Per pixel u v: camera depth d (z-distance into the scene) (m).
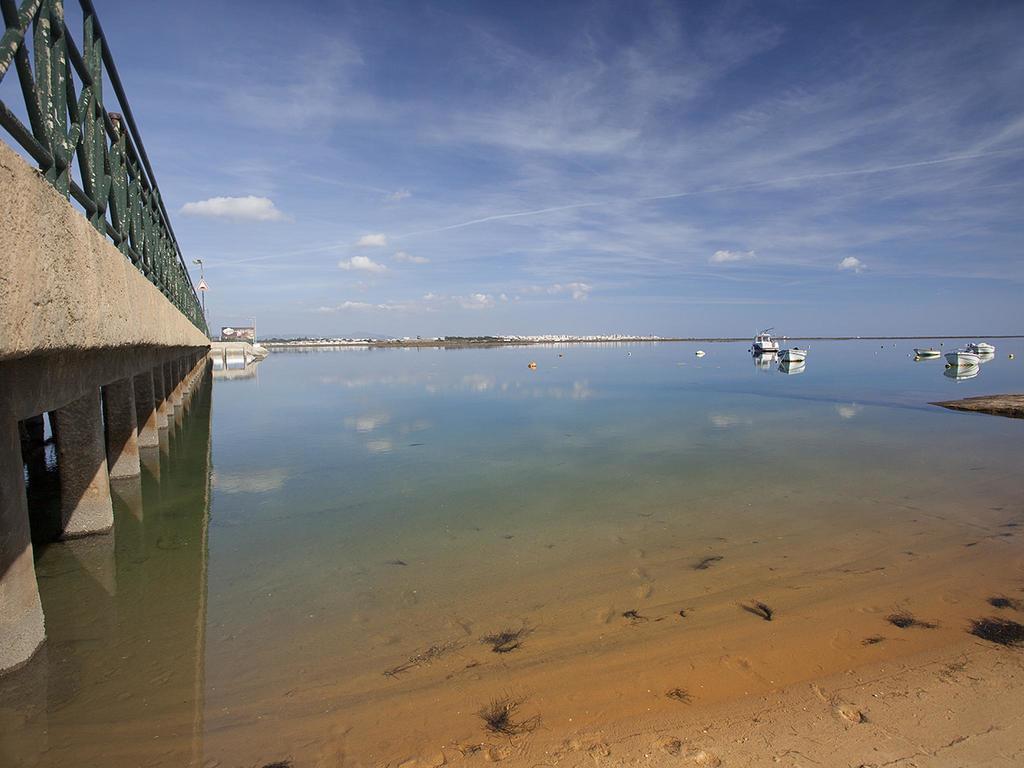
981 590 5.55
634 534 7.25
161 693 3.91
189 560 6.38
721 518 7.89
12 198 2.53
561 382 30.91
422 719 3.66
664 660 4.33
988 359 63.09
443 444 13.25
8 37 2.98
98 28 5.40
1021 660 4.29
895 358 66.25
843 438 14.04
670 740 3.44
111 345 4.45
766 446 12.98
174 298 13.51
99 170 5.16
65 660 4.30
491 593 5.55
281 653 4.45
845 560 6.34
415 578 5.91
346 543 6.93
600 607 5.24
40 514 7.56
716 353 82.44
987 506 8.42
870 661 4.29
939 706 3.74
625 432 14.84
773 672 4.16
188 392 24.06
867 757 3.27
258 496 9.01
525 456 11.93
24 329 2.68
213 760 3.29
